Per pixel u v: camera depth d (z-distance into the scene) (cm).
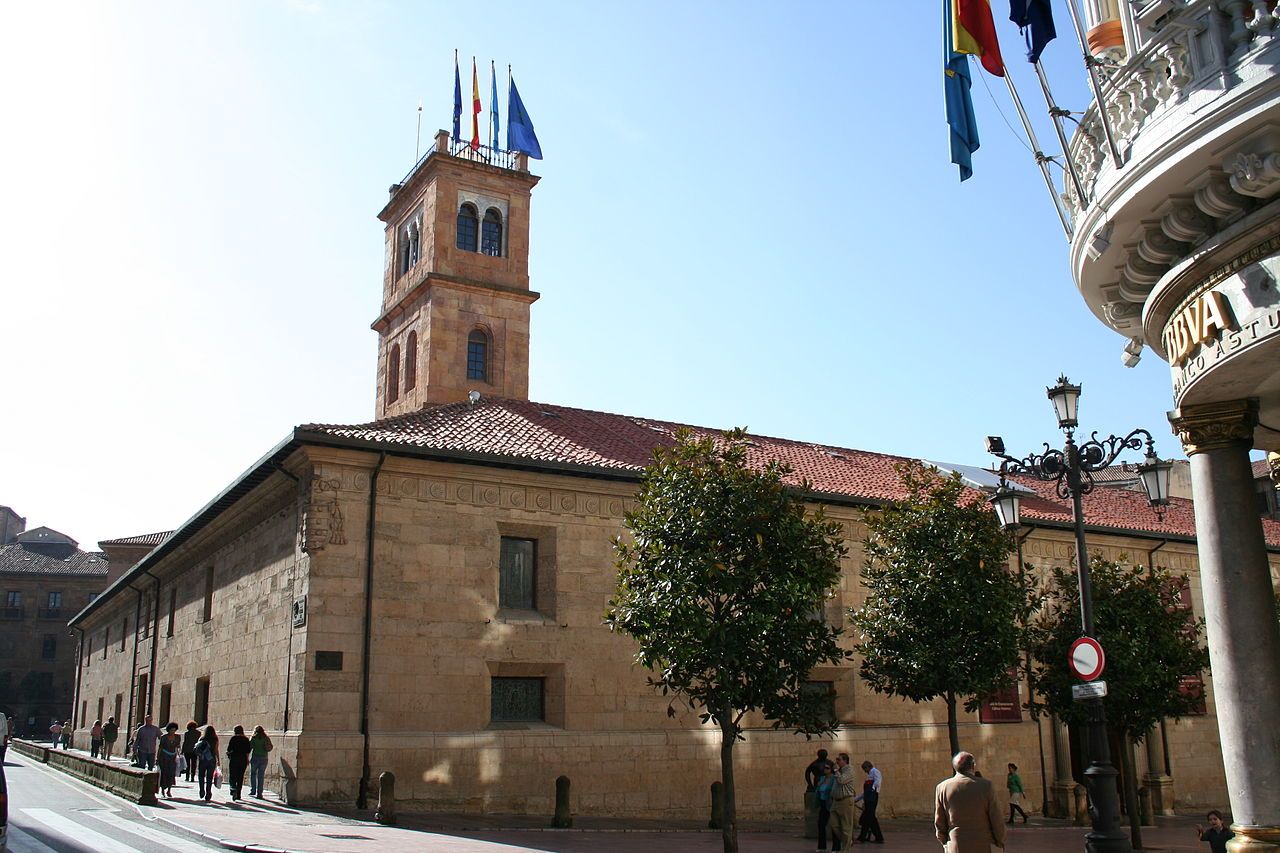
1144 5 1225
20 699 9531
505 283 4847
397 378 5038
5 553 10138
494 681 2714
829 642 2006
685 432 2119
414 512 2650
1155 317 1339
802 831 2692
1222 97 1071
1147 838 2916
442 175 4825
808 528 2014
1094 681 1766
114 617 5162
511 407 3344
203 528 3403
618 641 2855
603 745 2742
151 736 3212
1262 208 1109
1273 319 1120
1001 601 2527
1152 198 1202
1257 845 1202
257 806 2392
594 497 2923
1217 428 1325
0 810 1434
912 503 2645
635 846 2103
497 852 1839
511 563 2814
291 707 2489
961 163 1579
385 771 2262
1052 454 1956
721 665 1883
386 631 2544
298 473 2653
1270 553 4359
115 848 1766
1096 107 1276
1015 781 3244
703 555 1906
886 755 3209
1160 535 4025
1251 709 1242
